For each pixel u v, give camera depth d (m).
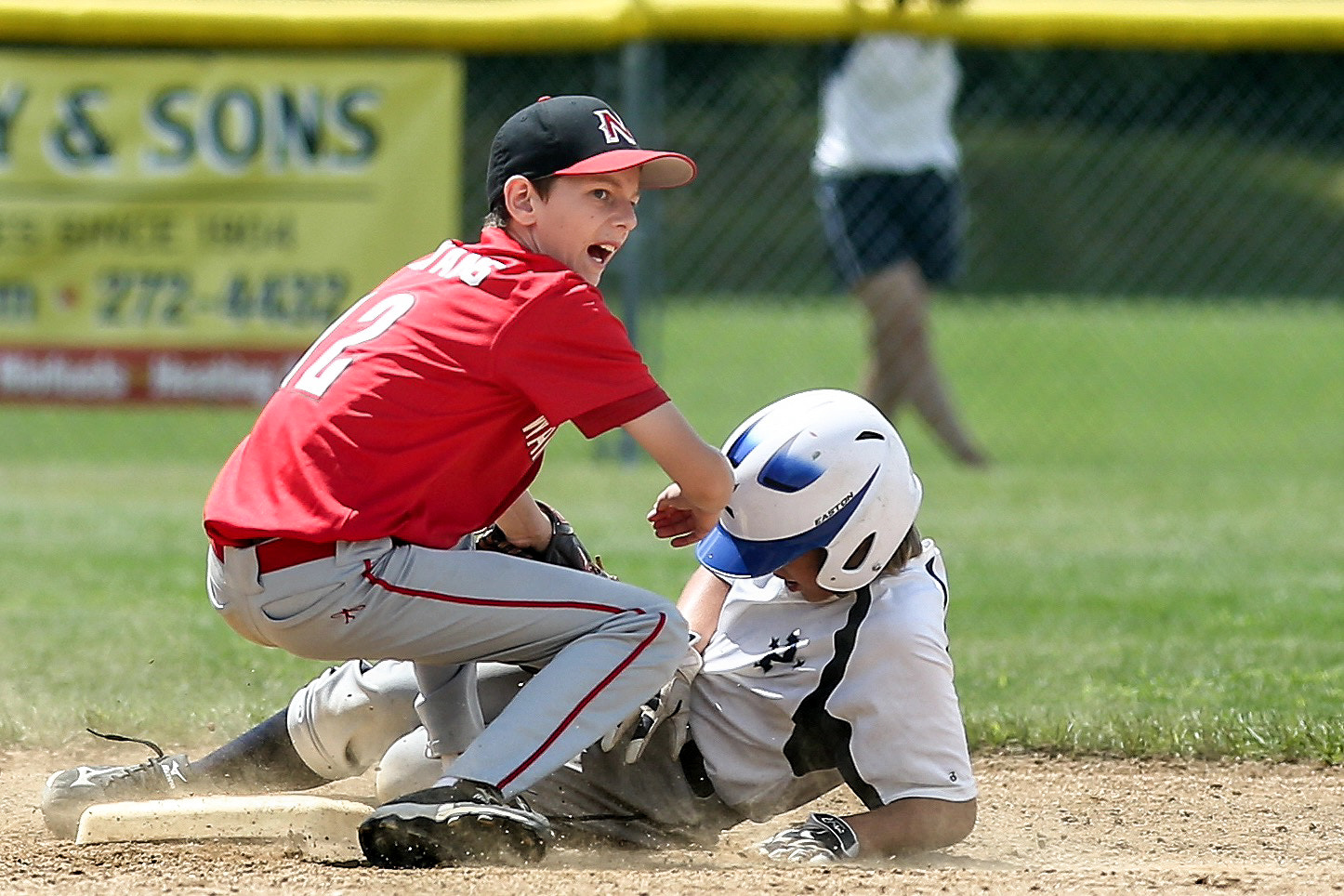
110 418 41.78
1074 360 60.41
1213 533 29.02
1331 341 63.91
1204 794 14.66
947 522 29.72
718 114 77.75
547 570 11.19
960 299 75.06
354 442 10.85
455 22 31.11
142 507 30.31
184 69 31.27
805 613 11.85
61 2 30.73
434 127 31.33
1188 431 46.12
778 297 72.31
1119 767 15.55
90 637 19.70
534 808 12.13
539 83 51.09
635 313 32.66
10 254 31.42
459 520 11.18
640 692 11.09
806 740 11.77
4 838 12.27
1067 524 29.70
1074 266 80.81
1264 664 19.09
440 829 10.59
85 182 31.36
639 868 11.24
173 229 31.42
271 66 31.22
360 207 31.42
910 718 11.43
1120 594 23.28
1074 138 87.62
